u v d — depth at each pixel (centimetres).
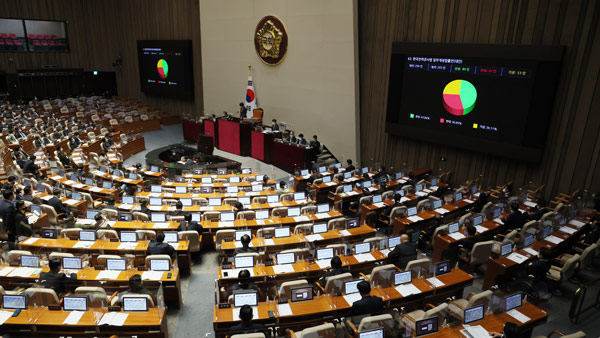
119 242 952
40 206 1107
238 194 1387
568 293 877
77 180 1473
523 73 1312
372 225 1242
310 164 1838
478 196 1355
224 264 821
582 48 1214
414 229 1145
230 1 2356
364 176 1594
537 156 1321
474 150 1483
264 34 2192
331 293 720
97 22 3322
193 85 2848
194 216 1113
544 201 1275
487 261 909
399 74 1661
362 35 1838
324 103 2003
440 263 790
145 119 2742
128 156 2131
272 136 2006
